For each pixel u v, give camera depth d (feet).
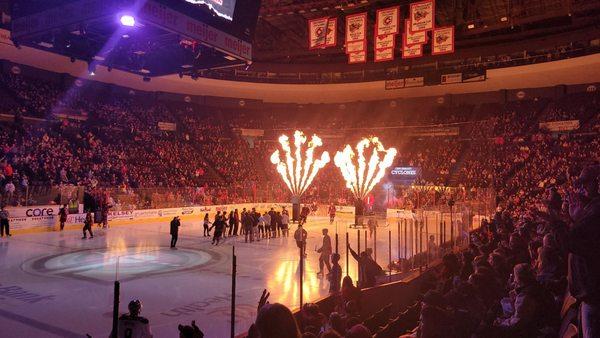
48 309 41.68
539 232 35.32
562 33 147.13
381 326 29.30
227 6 41.22
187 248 80.02
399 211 137.28
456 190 126.41
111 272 58.34
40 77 150.20
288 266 64.18
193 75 49.78
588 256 11.64
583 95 158.40
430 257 52.70
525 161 145.79
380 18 89.04
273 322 10.07
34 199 95.04
